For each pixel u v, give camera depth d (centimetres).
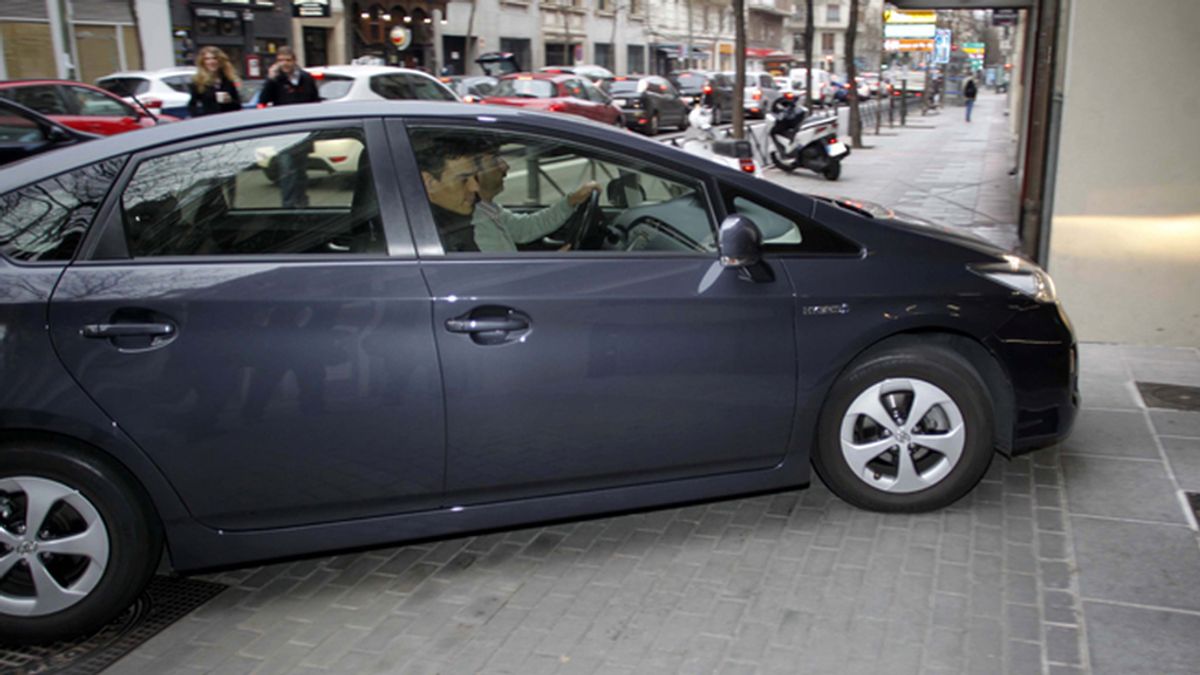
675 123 2919
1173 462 439
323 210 332
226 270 318
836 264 370
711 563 363
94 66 2880
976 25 6316
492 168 350
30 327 302
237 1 3272
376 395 326
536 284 338
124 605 324
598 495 359
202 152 329
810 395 368
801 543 374
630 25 6059
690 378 353
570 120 363
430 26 4222
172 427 313
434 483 340
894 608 327
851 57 2306
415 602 346
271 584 361
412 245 333
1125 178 589
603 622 327
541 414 340
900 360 375
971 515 392
